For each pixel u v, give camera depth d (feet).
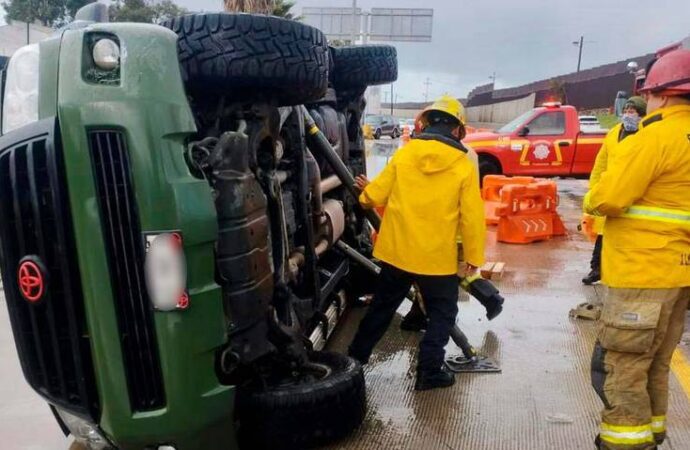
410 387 14.02
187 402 8.99
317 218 14.34
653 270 9.86
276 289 11.23
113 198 8.57
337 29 72.13
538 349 16.26
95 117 8.45
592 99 130.31
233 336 9.66
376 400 13.34
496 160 49.93
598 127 53.31
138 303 8.78
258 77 9.71
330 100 17.54
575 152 48.96
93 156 8.50
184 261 8.69
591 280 22.45
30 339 9.32
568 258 26.96
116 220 8.61
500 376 14.58
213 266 9.10
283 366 11.34
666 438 11.73
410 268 13.50
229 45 9.55
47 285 8.79
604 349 10.50
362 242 19.56
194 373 8.99
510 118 145.07
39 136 8.63
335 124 17.35
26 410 13.65
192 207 8.71
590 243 30.27
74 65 8.61
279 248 11.30
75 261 8.74
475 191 13.32
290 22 10.04
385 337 17.29
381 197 13.96
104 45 8.61
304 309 12.59
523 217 30.55
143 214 8.53
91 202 8.51
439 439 11.71
